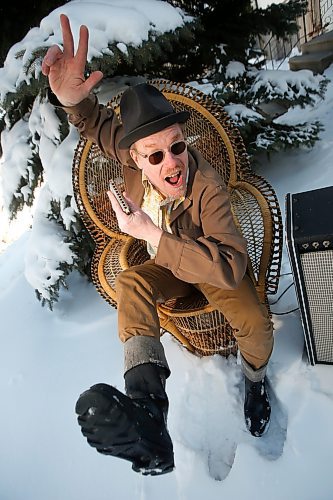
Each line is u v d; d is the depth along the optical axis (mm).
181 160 1475
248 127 2781
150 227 1357
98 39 2180
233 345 1973
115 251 2010
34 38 2248
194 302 1813
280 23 3107
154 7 2355
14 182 2598
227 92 2795
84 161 2023
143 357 1366
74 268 2527
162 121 1402
